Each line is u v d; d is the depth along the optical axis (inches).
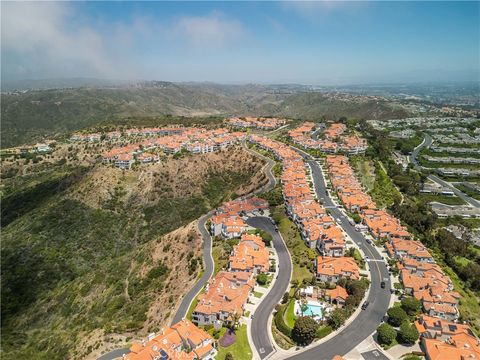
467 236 7273.6
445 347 4185.5
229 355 4210.1
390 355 4281.5
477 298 5615.2
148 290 6378.0
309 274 5930.1
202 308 4975.4
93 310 6441.9
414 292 5354.3
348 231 7416.3
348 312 4921.3
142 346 4431.6
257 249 6505.9
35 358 5556.1
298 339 4495.6
